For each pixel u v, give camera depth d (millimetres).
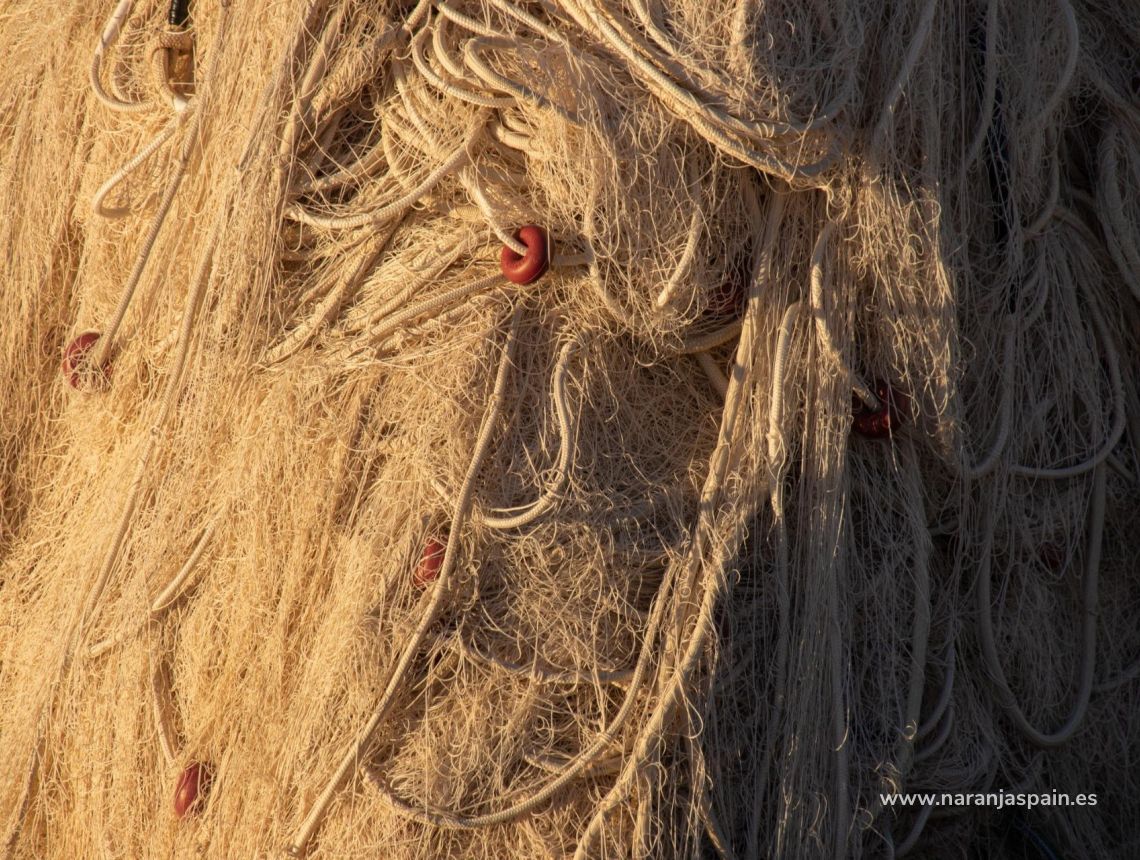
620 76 4355
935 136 4480
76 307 4766
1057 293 4715
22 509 4789
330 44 4441
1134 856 4707
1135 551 4801
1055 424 4707
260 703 4363
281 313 4457
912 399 4477
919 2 4473
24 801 4547
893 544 4520
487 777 4297
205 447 4469
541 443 4367
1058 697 4684
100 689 4535
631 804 4309
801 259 4461
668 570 4367
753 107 4324
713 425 4473
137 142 4668
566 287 4422
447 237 4418
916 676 4508
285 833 4309
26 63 4844
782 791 4367
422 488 4344
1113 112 4785
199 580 4496
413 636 4301
